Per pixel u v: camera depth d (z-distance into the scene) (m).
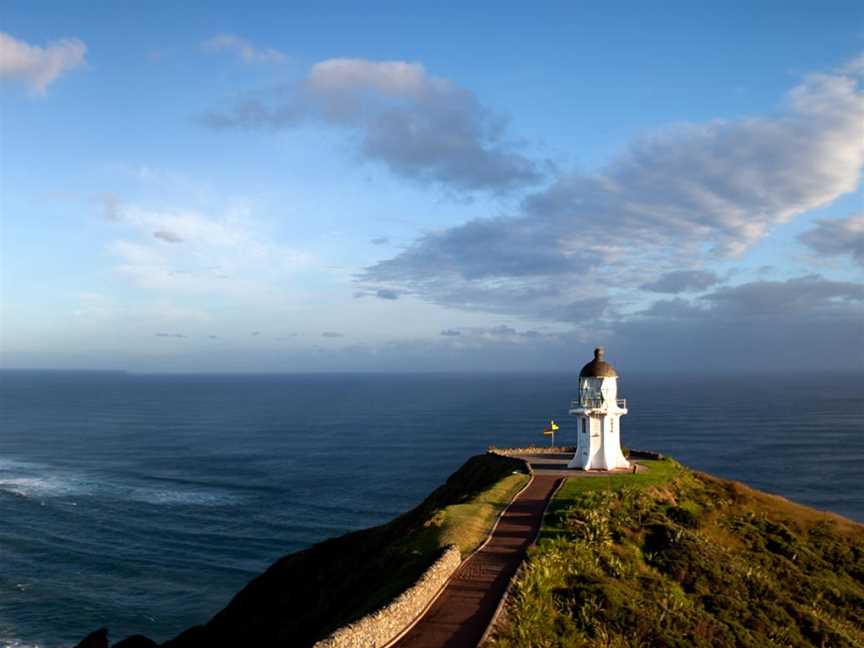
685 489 46.59
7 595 74.75
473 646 21.69
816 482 128.75
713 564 33.25
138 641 47.31
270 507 114.06
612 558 31.31
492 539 33.16
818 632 29.78
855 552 40.47
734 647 26.22
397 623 22.69
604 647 23.48
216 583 79.31
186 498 120.94
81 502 117.38
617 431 53.69
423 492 124.62
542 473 50.44
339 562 45.69
